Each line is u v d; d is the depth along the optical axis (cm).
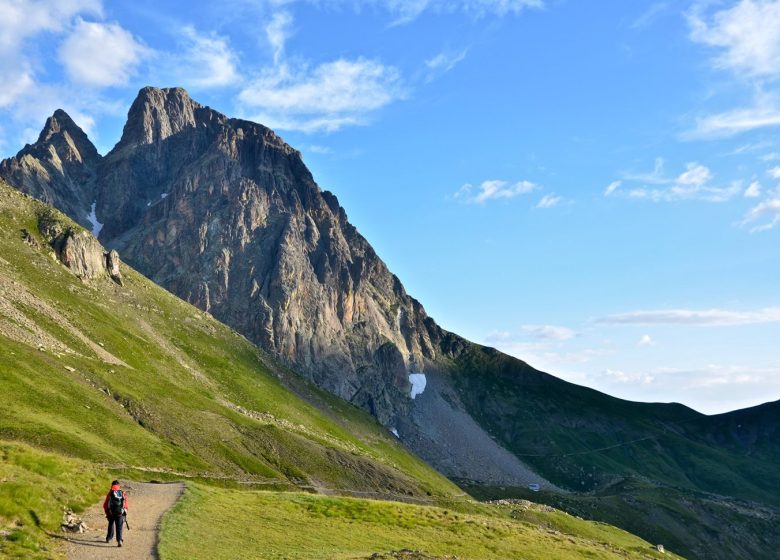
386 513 7738
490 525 8625
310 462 15012
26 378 10406
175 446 11681
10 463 4625
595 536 17650
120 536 3784
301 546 5175
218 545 4462
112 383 12606
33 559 3105
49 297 16375
